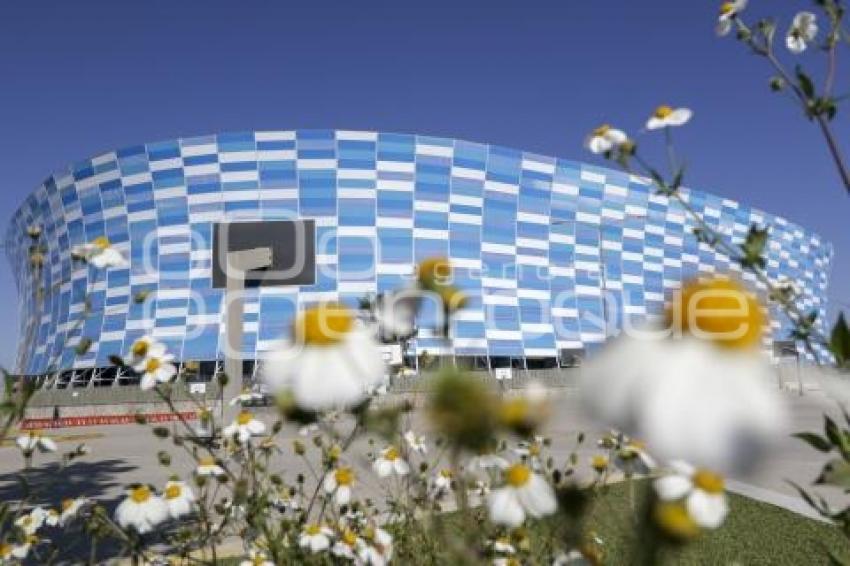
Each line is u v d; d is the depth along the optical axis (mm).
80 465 10273
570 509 994
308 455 8133
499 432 639
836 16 2053
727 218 68125
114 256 2381
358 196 53562
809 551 4801
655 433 410
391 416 1146
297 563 2658
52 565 4211
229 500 3246
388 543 2592
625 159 2053
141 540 2584
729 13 2268
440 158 55750
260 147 53312
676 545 606
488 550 2023
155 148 53781
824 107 1982
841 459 1354
